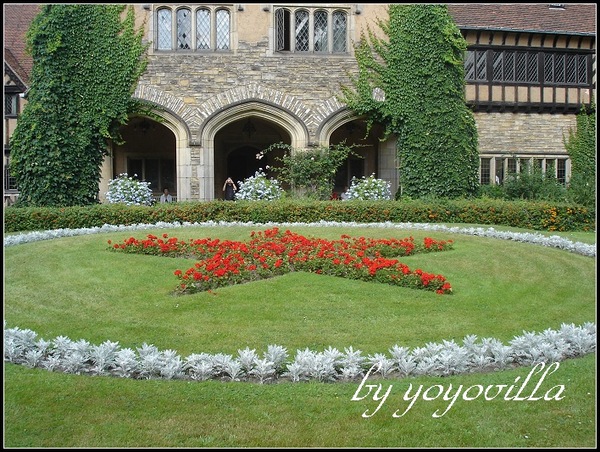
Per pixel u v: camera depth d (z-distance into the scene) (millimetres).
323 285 7734
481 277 8680
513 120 21219
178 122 17609
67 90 16625
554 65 21297
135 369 5223
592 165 21297
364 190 16828
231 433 4266
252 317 6715
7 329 5949
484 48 20750
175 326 6473
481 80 20797
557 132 21594
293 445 4148
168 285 7949
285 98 17859
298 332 6301
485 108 20922
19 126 16375
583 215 14320
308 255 8703
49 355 5602
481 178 21109
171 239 9766
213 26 17703
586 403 4711
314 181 17625
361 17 18031
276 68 17844
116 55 17172
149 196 16812
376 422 4430
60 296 7570
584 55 21484
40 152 16234
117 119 17312
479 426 4391
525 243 11266
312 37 17969
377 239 10555
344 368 5262
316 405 4629
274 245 8922
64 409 4551
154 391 4816
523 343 5668
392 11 18016
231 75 17719
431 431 4324
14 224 13547
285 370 5312
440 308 7125
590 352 5832
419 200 15125
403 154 18250
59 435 4227
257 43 17781
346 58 18031
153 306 7113
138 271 8570
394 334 6273
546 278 8797
